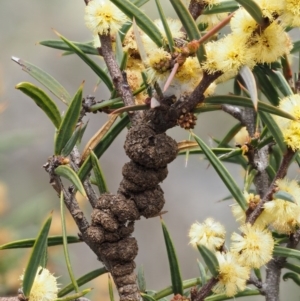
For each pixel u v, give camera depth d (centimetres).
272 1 26
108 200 28
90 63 30
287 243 31
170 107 27
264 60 27
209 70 27
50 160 28
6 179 77
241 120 34
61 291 29
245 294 32
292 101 28
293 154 28
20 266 46
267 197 28
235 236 28
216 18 31
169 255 29
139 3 31
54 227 51
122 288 28
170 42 27
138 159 27
